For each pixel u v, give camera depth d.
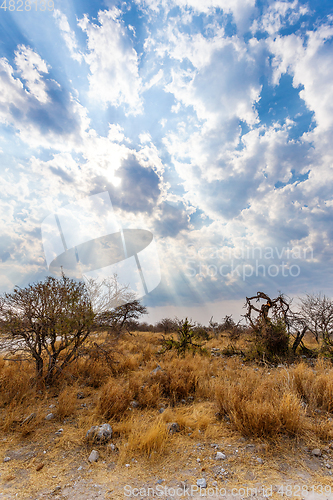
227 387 4.55
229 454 3.05
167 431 3.51
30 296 5.44
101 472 2.72
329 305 9.73
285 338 8.98
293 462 2.83
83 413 4.20
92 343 6.37
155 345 12.83
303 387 4.62
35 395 4.84
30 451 3.11
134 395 4.95
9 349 5.25
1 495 2.33
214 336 15.43
